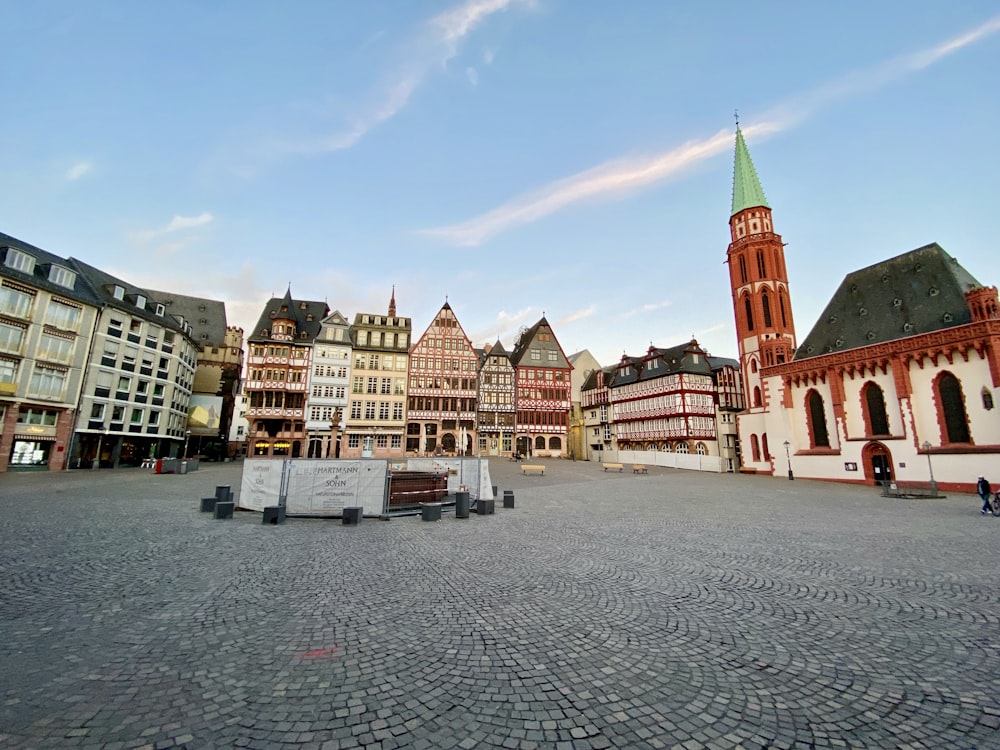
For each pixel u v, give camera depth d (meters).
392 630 6.07
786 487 32.12
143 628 6.00
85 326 38.31
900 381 33.78
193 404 59.34
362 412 59.47
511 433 66.81
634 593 7.79
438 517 15.62
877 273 40.03
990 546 11.91
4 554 9.63
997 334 29.08
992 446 28.95
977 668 5.15
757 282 50.66
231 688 4.54
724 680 4.85
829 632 6.16
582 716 4.16
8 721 3.90
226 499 16.50
